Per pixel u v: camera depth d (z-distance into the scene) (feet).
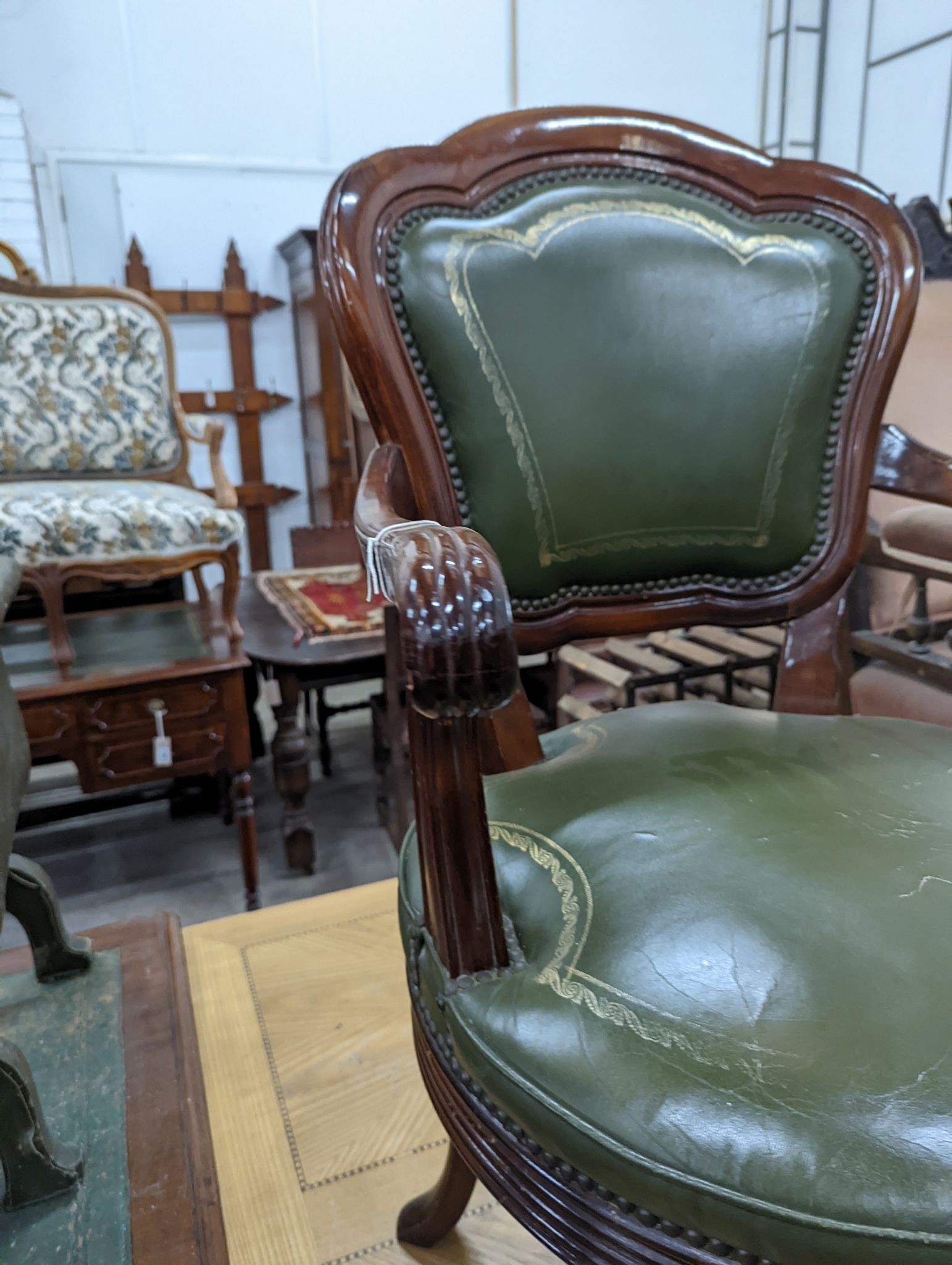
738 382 2.39
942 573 3.20
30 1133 2.43
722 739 2.17
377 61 10.60
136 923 3.81
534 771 2.11
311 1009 3.53
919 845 1.64
